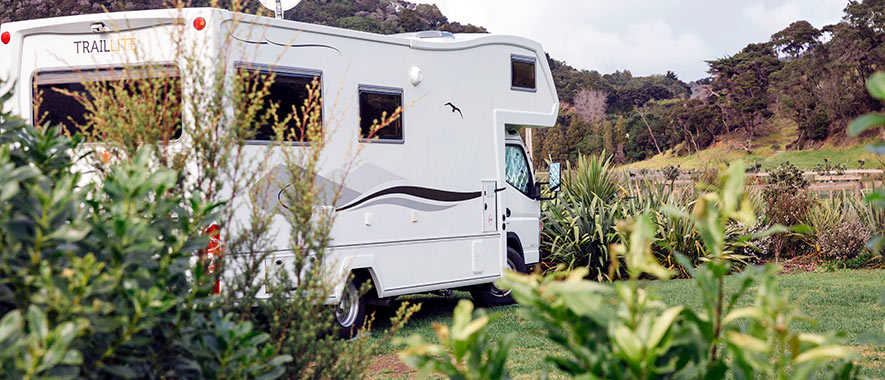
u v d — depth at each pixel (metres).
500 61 10.16
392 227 8.76
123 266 2.48
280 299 4.12
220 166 4.05
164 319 2.71
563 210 14.20
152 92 4.12
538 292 2.10
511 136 10.83
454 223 9.49
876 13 103.38
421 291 9.09
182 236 2.81
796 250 15.62
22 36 7.73
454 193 9.48
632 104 146.50
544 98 10.84
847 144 102.94
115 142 3.95
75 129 7.57
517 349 7.63
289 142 4.70
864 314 9.48
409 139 8.95
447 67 9.41
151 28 7.26
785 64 121.94
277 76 7.63
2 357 2.04
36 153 2.89
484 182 9.89
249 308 4.03
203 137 4.00
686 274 13.59
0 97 2.89
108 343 2.54
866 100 103.00
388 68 8.73
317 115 4.93
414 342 2.15
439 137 9.30
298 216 4.30
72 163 3.10
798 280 12.81
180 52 4.47
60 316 2.33
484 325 2.03
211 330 2.91
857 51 104.62
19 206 2.43
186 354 3.03
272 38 7.61
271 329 3.99
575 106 139.12
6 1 50.78
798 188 19.55
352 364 4.21
